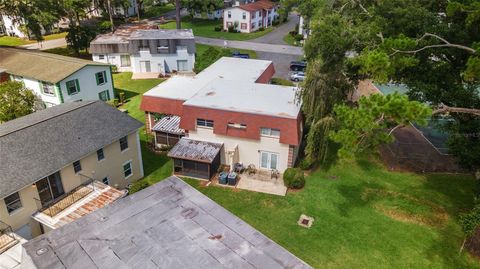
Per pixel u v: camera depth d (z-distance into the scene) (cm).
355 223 2391
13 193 1955
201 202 1767
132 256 1415
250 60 4572
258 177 2889
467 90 2458
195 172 2903
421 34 2525
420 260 2098
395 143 3409
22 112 3406
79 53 6166
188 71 5659
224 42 6875
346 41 2706
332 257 2114
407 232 2311
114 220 1617
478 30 2364
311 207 2541
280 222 2395
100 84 4219
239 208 2525
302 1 6862
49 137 2291
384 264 2070
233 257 1432
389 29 2673
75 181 2367
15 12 5569
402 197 2648
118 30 6819
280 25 8938
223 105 2945
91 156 2442
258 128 2802
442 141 3453
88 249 1443
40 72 3912
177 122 3347
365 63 1892
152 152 3316
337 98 2784
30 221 2117
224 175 2791
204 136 3000
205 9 8662
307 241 2233
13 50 4575
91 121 2570
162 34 5722
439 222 2394
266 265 1403
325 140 2762
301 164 2948
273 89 3359
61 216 2097
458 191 2717
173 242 1495
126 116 2794
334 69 2816
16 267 1703
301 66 5403
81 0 6359
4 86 3509
